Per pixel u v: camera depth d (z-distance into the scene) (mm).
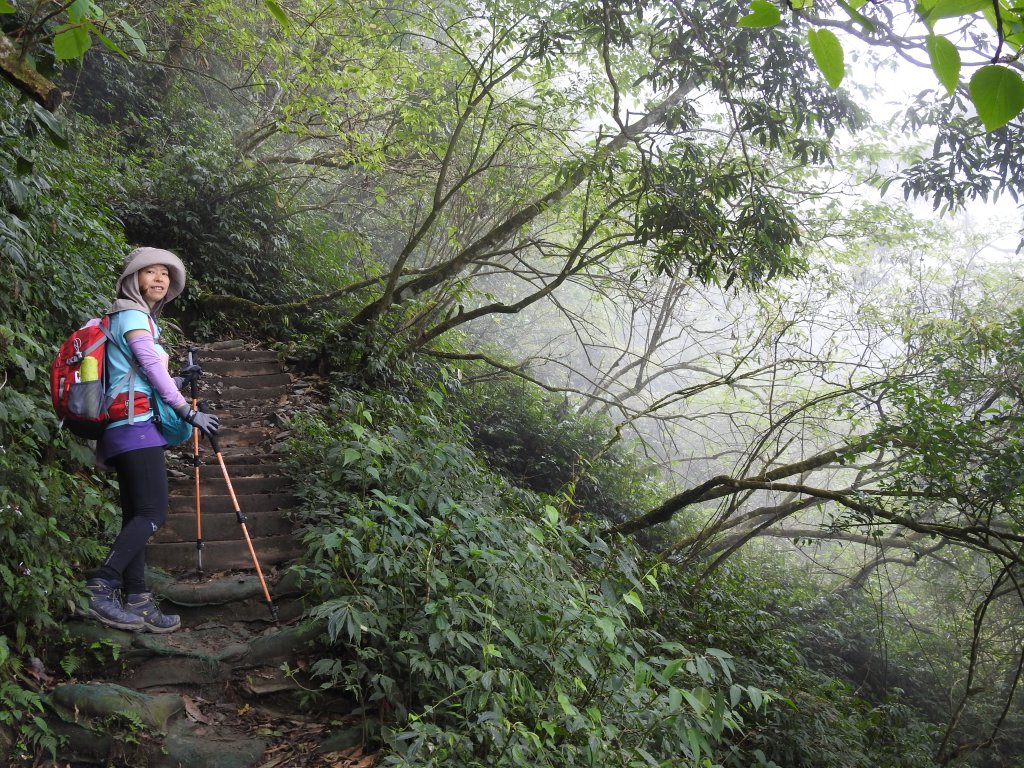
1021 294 13172
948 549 14047
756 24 1454
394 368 9133
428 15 10969
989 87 1229
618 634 4012
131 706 3475
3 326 4152
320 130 14867
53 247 5723
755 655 7309
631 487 12930
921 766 7223
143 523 3875
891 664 12641
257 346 9695
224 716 3787
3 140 4902
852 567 16500
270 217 11711
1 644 3223
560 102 10047
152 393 3898
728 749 5324
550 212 12859
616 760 3281
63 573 3955
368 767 3461
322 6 11289
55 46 2086
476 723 3281
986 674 13117
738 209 7980
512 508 5566
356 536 4207
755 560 14328
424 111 10953
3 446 3932
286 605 4469
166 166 11344
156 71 14617
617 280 11188
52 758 3262
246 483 5656
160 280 3977
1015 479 6832
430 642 3406
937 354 8742
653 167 7797
